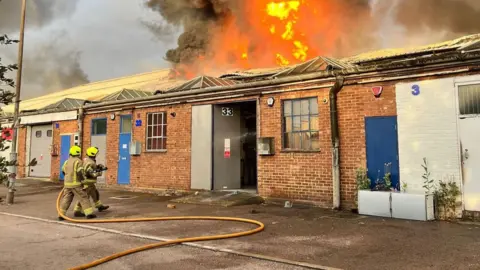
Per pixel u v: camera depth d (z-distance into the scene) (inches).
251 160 573.0
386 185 340.8
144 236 257.3
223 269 182.5
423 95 331.6
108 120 609.9
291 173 407.8
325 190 381.7
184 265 189.8
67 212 376.8
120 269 184.2
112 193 534.6
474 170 303.6
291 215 338.3
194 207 395.9
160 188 530.3
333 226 285.9
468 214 301.7
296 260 195.6
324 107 388.8
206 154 486.9
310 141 401.7
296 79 406.0
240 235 254.1
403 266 183.3
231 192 462.0
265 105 435.2
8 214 363.3
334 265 185.9
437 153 321.4
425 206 303.7
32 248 228.1
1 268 187.5
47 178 730.8
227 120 497.7
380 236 250.1
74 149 349.1
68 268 187.0
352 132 367.9
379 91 353.4
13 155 446.0
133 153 558.6
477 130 304.7
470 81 309.0
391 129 347.6
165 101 532.7
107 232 275.6
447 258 196.1
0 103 204.4
